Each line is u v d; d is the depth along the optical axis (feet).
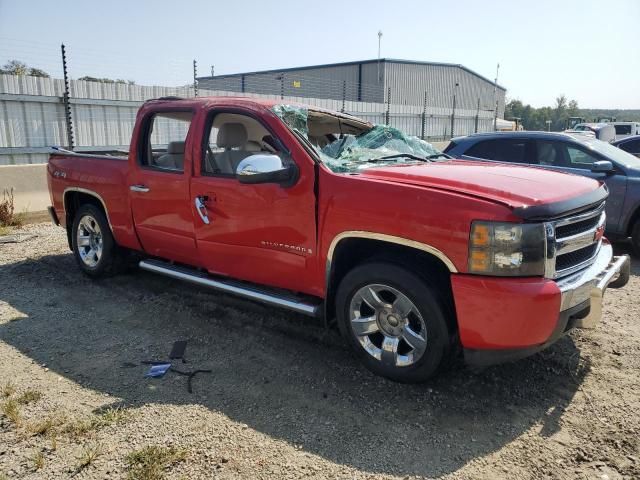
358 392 11.36
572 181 12.18
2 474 8.75
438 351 10.77
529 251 9.80
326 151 13.56
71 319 15.43
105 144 45.96
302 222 12.16
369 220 11.04
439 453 9.40
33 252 22.95
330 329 14.38
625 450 9.44
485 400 11.07
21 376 12.05
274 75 138.51
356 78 127.85
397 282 10.96
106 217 18.04
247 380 11.90
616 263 12.49
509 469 8.98
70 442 9.61
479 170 12.55
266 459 9.20
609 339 14.02
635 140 37.83
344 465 9.07
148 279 19.03
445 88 142.82
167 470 8.87
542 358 12.87
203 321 15.19
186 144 14.55
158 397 11.19
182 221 14.88
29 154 40.52
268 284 13.50
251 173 11.73
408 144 16.28
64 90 42.09
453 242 10.10
